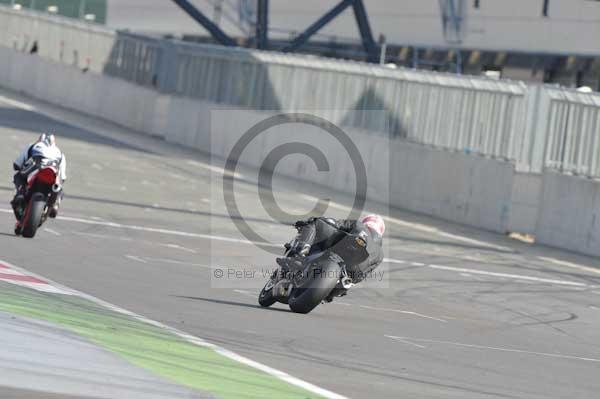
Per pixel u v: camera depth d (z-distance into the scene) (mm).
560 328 49219
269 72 120500
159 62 144375
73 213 69250
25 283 38469
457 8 161250
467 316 49562
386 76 104438
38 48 183250
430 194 96750
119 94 153125
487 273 66438
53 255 50219
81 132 132750
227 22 186250
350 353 33000
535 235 85375
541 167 86688
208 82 132500
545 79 152250
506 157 89938
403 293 54812
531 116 87875
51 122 140250
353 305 47688
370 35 160000
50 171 51719
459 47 161125
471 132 94125
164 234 66188
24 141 111188
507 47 156125
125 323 32156
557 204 83625
